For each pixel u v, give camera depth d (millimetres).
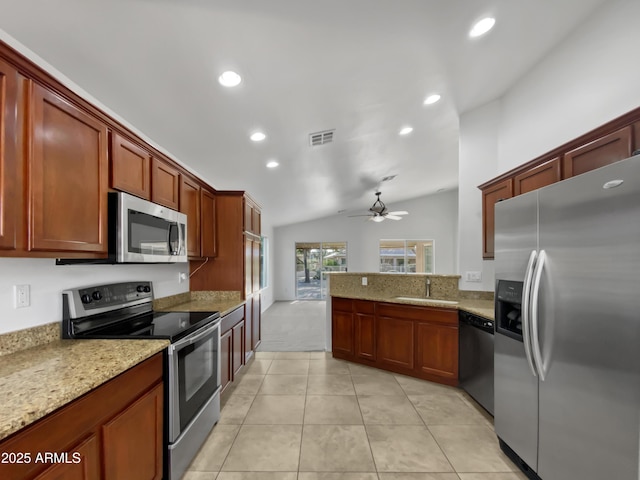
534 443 1511
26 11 1138
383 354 3176
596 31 1959
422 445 1914
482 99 2945
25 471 818
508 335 1722
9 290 1318
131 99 1840
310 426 2133
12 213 1021
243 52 1618
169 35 1400
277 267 8602
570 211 1285
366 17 1539
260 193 4719
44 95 1138
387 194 7160
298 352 3834
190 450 1741
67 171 1249
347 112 2572
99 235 1437
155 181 1947
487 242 2672
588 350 1206
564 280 1313
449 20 1706
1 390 944
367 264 8523
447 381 2771
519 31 2008
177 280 2852
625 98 1789
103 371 1116
